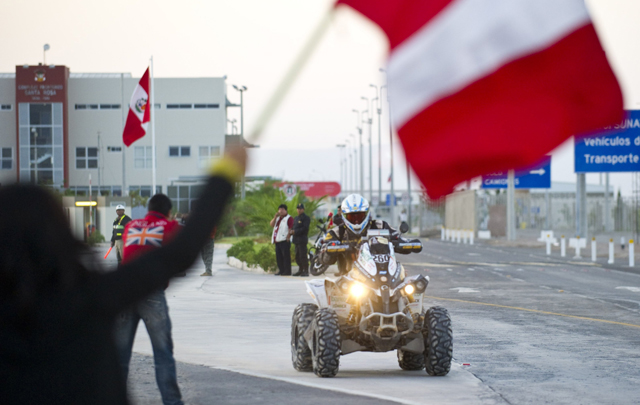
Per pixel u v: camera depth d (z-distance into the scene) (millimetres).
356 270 14062
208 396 11859
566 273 41594
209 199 3113
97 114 128750
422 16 4250
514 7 4156
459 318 23031
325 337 13719
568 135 4180
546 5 4129
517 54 4121
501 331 20312
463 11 4199
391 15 4270
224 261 51750
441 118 4250
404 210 136250
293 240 37844
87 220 65688
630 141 58156
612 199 118250
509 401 12023
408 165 4301
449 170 4250
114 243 32625
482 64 4207
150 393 12211
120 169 128625
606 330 20547
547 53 4113
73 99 128625
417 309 14211
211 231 3164
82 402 3072
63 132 126625
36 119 126500
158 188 128625
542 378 14000
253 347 17359
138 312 10500
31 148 126062
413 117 4285
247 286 32469
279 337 18828
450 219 113438
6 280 3008
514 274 40719
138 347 17062
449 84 4219
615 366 15281
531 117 4152
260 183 112562
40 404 3016
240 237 83500
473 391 12703
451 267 46062
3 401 3000
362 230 14656
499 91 4188
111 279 3094
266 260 40094
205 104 128250
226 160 3117
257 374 13703
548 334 19797
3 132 126312
